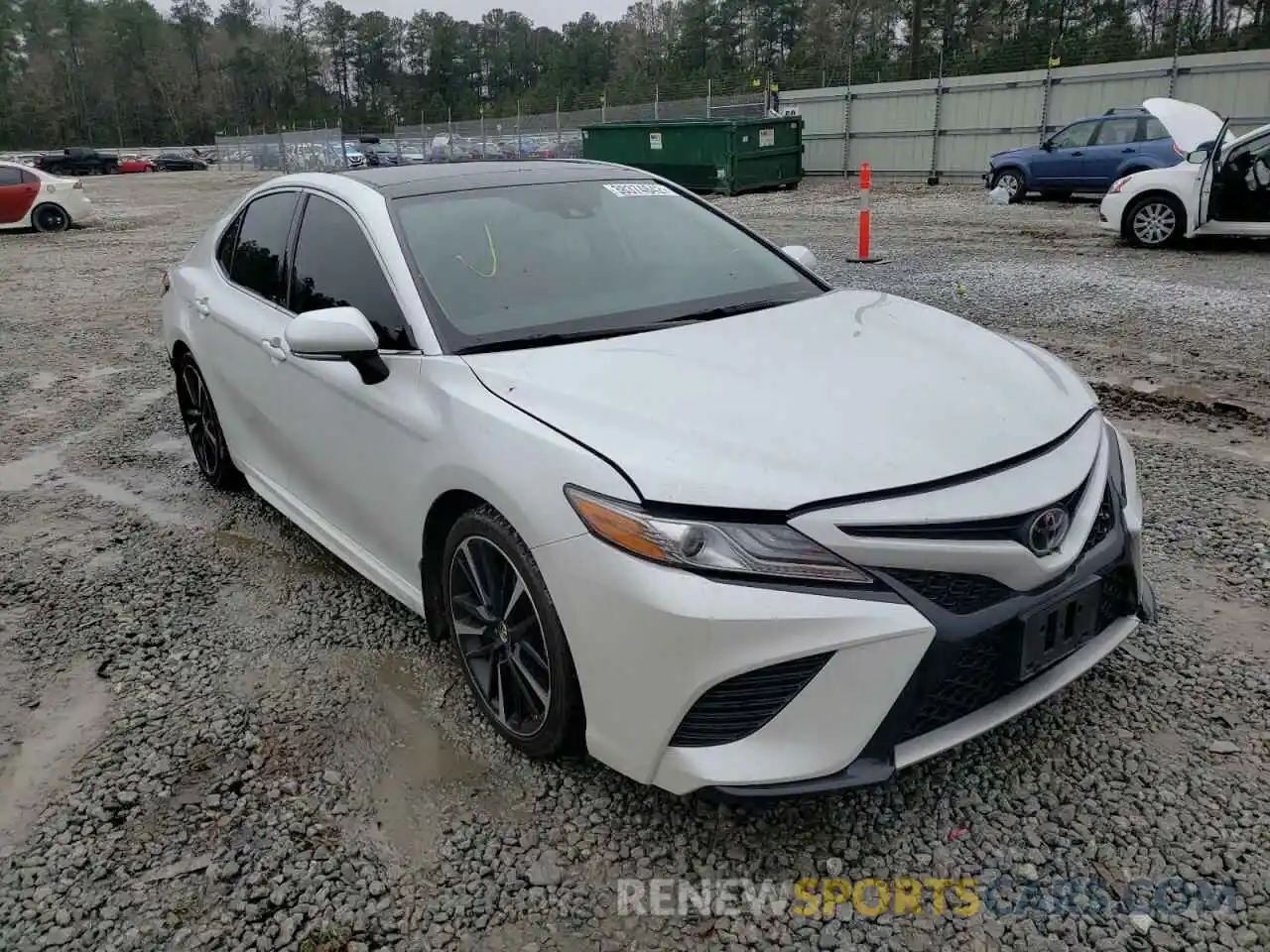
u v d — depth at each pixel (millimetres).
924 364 2830
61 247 17516
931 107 23812
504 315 3102
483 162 4078
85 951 2242
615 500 2285
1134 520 2684
